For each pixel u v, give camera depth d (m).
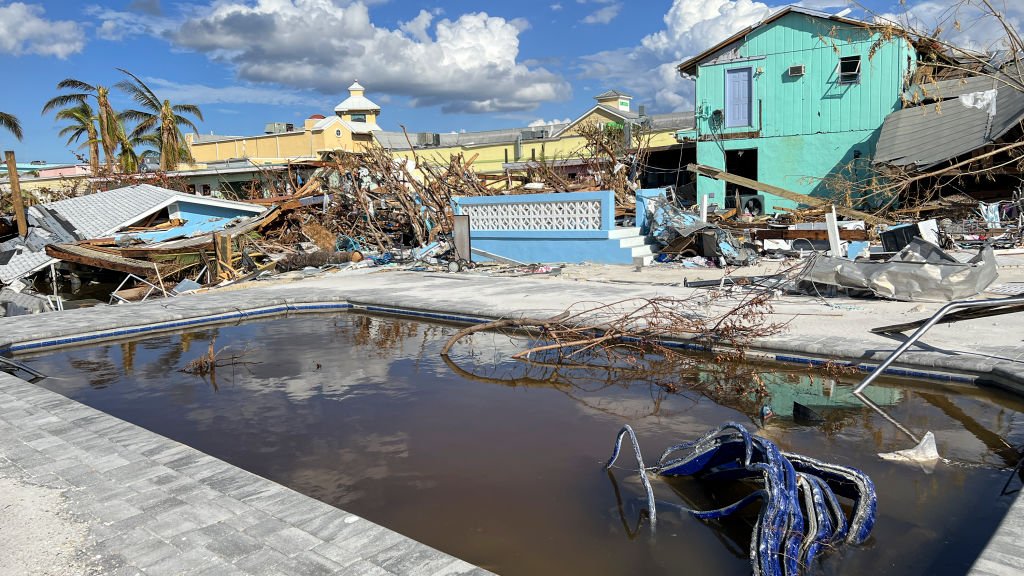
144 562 3.54
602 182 24.64
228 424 6.87
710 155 27.97
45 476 4.76
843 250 15.55
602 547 4.23
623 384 7.95
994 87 21.06
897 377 7.51
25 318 12.02
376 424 6.74
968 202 18.78
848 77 24.89
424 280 16.62
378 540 3.73
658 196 20.61
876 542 4.09
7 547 3.73
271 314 13.30
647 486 4.61
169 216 24.92
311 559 3.52
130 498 4.36
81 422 5.98
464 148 42.19
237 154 47.28
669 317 9.67
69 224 24.03
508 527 4.52
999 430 5.94
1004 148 8.29
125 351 10.38
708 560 4.04
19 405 6.54
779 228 19.19
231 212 26.09
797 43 25.62
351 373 8.76
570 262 19.14
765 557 3.68
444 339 10.68
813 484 4.22
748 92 26.95
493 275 17.08
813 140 25.78
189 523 3.97
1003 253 16.31
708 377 8.05
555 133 43.22
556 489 5.10
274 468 5.68
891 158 20.70
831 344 8.14
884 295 11.07
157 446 5.34
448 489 5.15
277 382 8.41
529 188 23.91
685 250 18.28
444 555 3.56
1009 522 3.73
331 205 25.25
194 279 19.50
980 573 3.18
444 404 7.36
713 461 4.88
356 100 57.38
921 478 5.00
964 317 7.61
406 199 23.31
